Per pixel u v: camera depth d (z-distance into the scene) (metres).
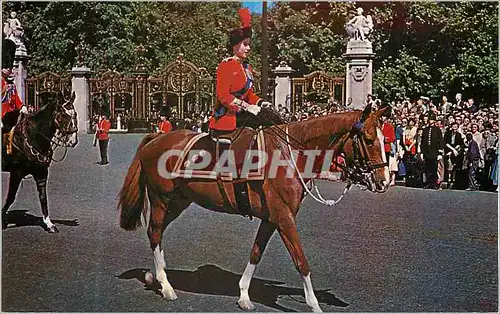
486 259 8.58
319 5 19.38
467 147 14.66
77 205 12.35
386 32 18.55
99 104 24.05
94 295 6.82
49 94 22.50
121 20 25.77
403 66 18.28
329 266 8.14
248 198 6.07
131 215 6.84
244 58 6.50
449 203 12.91
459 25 17.83
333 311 6.40
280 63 19.09
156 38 25.89
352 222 11.03
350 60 17.97
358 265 8.23
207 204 6.36
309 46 19.47
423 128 15.05
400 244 9.31
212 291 7.02
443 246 9.29
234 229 10.68
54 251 8.81
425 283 7.41
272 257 8.72
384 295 7.00
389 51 18.70
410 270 7.96
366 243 9.49
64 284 7.27
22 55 21.64
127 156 19.47
